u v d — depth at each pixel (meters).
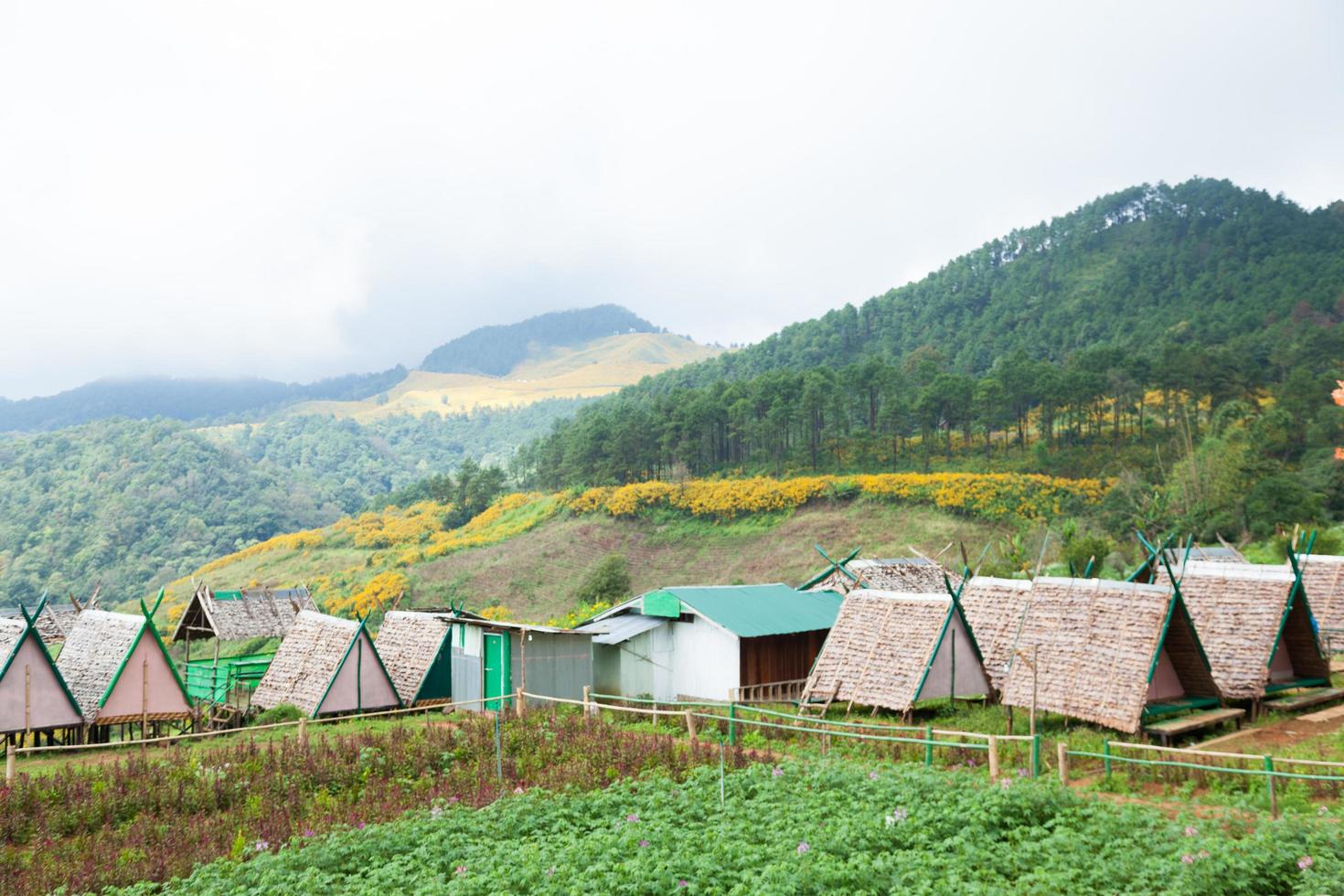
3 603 131.50
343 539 136.00
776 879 12.94
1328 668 25.47
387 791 20.28
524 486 161.38
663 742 23.05
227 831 17.66
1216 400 121.69
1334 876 12.26
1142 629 22.42
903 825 15.22
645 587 96.31
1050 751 21.28
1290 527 67.62
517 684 31.97
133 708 29.33
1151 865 13.02
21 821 18.34
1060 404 123.69
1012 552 61.31
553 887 13.08
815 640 35.75
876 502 104.12
